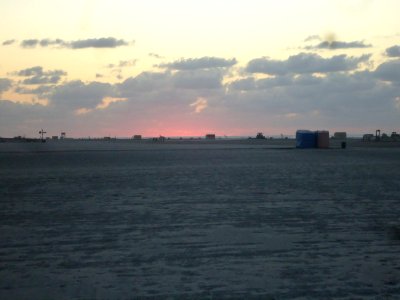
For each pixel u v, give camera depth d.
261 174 26.61
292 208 14.57
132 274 7.74
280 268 7.96
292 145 90.50
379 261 8.35
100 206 15.45
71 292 6.88
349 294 6.59
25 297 6.70
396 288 6.83
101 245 9.93
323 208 14.54
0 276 7.77
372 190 19.05
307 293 6.65
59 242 10.28
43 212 14.39
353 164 34.75
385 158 42.69
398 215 13.21
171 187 20.61
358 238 10.30
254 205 15.22
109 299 6.55
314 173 27.16
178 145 96.12
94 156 50.47
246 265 8.18
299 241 10.05
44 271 8.03
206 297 6.55
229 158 43.84
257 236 10.61
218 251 9.24
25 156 52.03
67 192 19.36
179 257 8.80
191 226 11.88
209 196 17.48
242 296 6.57
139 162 39.12
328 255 8.81
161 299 6.51
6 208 15.27
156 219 12.92
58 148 79.94
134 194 18.38
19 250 9.60
